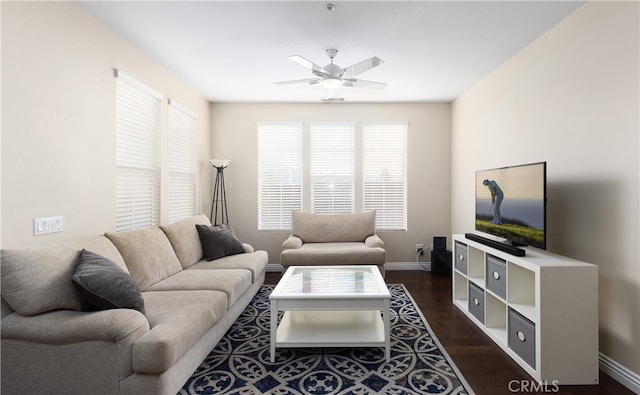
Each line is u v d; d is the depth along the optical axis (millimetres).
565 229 2607
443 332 2875
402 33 2863
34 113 2104
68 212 2381
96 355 1706
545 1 2365
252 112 5148
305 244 4680
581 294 2098
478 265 3201
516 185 2664
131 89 3148
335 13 2551
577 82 2479
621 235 2117
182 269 3221
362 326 2658
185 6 2463
